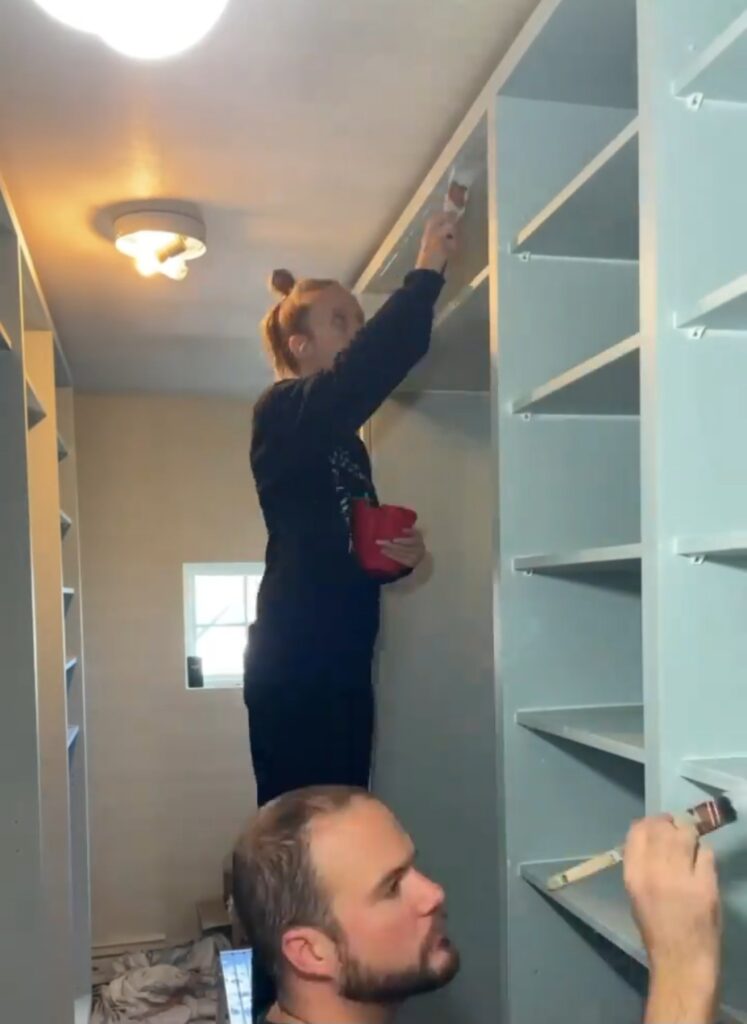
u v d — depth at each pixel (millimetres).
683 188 1070
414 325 1671
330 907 1002
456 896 2445
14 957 1907
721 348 1073
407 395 2547
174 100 1604
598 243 1515
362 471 1862
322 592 1796
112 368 3566
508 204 1545
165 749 4004
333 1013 1009
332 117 1675
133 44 1142
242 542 4168
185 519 4109
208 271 2459
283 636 1801
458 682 2502
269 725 1802
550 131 1558
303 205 2051
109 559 4020
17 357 1950
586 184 1282
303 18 1370
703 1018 878
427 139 1762
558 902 1419
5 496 1945
